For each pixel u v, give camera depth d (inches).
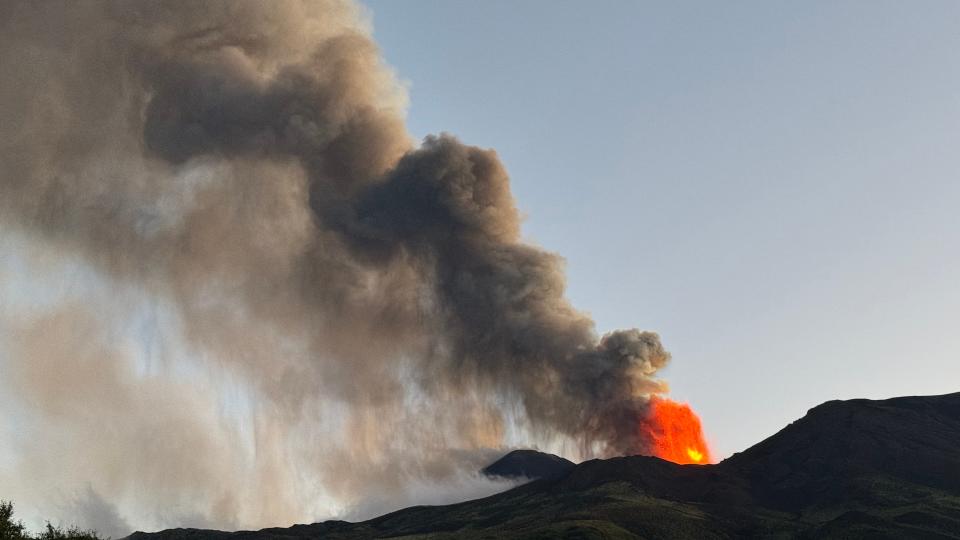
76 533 4170.8
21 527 3983.8
